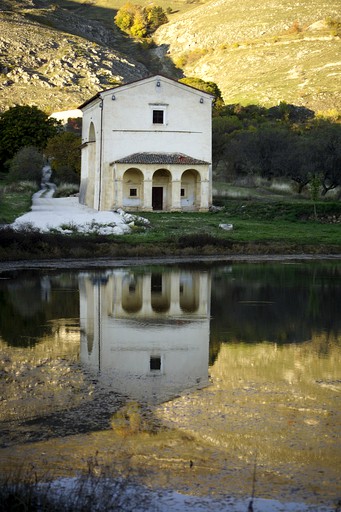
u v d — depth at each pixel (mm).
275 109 141375
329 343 19469
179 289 29953
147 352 18266
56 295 27922
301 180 71250
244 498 9766
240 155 81625
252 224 54594
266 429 12328
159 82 60219
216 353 18219
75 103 134250
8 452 11234
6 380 15367
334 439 11891
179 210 60188
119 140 60031
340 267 39031
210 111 61312
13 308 24844
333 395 14352
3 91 138375
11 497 9297
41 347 18719
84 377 15688
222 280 33062
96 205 60656
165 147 60875
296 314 24141
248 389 14773
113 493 9711
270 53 193875
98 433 12086
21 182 75688
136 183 60844
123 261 41031
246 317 23562
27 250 41594
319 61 180000
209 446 11562
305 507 9555
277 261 41938
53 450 11320
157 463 10867
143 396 14234
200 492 9922
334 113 133250
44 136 89500
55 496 9492
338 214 57594
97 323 22266
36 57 157625
